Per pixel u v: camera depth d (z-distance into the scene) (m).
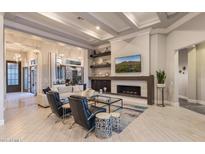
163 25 5.05
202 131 2.82
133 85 6.09
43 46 7.48
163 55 5.47
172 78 5.19
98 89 7.87
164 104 5.31
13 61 9.79
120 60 6.46
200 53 5.57
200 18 3.78
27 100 6.45
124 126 3.13
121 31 5.73
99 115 2.67
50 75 7.78
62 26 5.00
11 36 6.00
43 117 3.80
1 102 3.20
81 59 10.16
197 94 5.68
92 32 6.12
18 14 3.96
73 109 2.89
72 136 2.64
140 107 4.87
